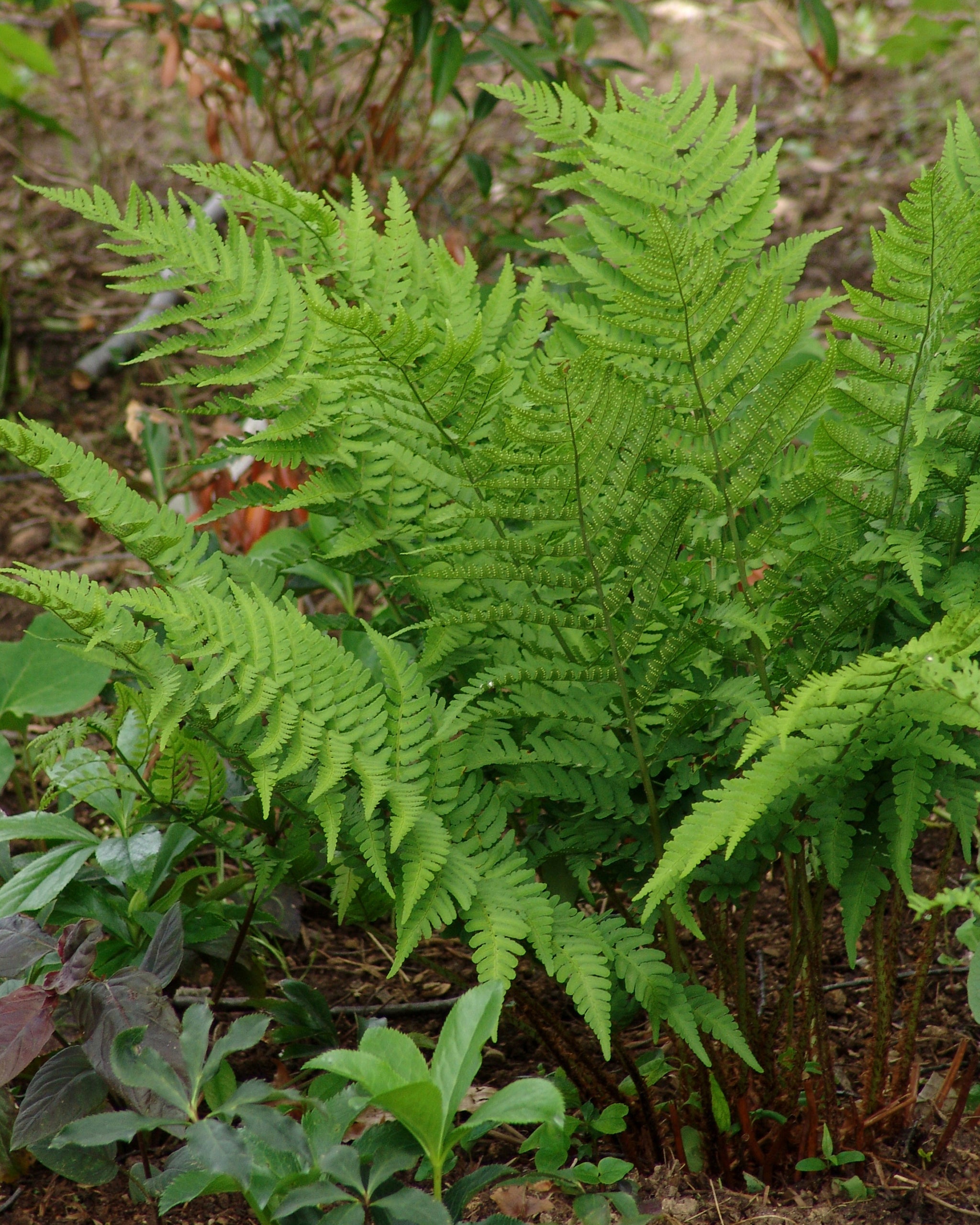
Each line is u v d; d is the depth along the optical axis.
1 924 1.76
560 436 1.52
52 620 2.23
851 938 1.59
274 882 1.72
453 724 1.60
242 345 1.67
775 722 1.48
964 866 2.23
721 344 1.60
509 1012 1.77
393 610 1.83
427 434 1.61
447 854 1.60
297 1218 1.50
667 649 1.60
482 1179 1.54
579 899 2.05
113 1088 1.62
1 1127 1.77
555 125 1.80
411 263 1.77
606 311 1.72
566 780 1.67
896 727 1.54
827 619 1.64
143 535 1.66
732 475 1.67
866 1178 1.71
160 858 1.86
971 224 1.54
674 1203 1.66
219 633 1.58
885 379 1.58
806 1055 1.78
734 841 1.46
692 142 1.73
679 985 1.61
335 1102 1.54
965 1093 1.71
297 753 1.57
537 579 1.60
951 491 1.63
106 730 1.69
